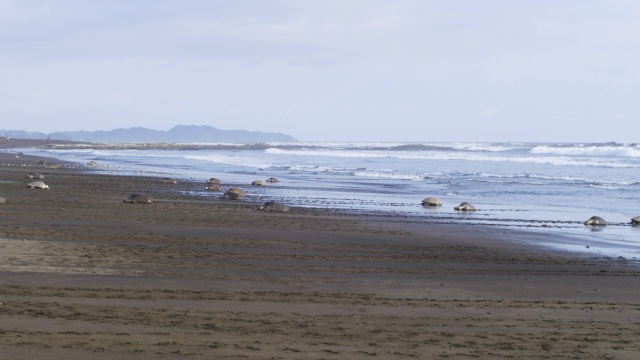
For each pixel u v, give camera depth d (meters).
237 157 181.38
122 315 17.52
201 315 18.14
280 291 22.61
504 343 16.44
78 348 13.88
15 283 21.58
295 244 34.19
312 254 31.36
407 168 123.19
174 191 65.44
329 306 20.33
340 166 131.50
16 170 94.62
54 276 23.11
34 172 88.62
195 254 29.64
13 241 30.05
